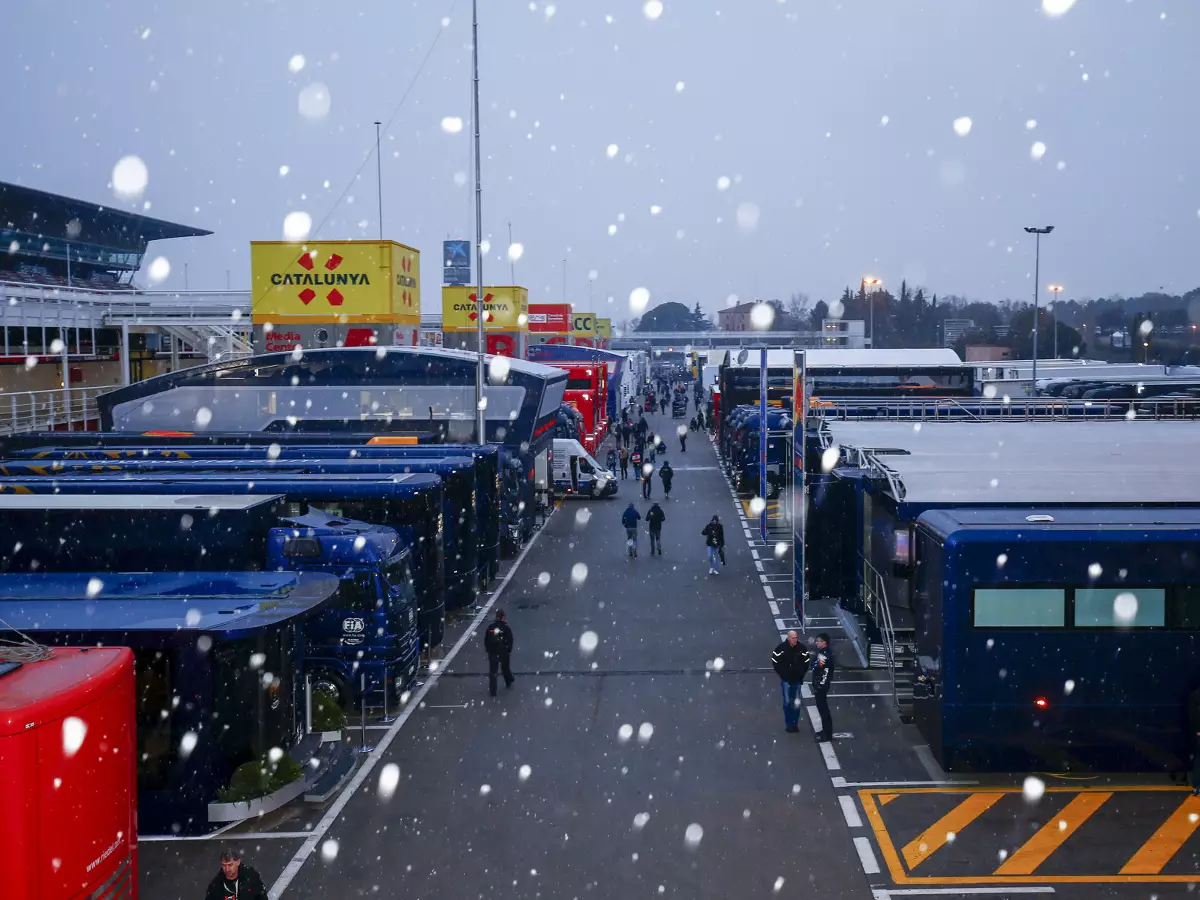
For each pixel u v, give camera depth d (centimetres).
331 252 4084
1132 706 1427
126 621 1358
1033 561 1425
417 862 1247
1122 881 1171
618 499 4384
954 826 1323
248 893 985
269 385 3659
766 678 1961
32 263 6450
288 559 1772
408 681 1867
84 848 920
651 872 1213
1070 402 2758
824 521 1967
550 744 1634
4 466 2258
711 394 6944
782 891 1163
